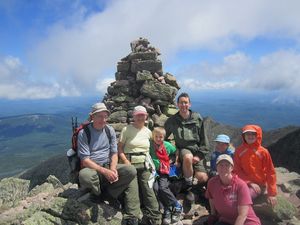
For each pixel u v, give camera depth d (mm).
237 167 2523
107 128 2480
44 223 2133
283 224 2451
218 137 2709
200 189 2904
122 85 3928
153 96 3764
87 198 2424
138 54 3973
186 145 2830
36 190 3053
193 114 2865
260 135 2457
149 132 2670
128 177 2389
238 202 2064
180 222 2541
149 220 2492
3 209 2814
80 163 2418
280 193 2893
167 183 2643
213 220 2281
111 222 2332
